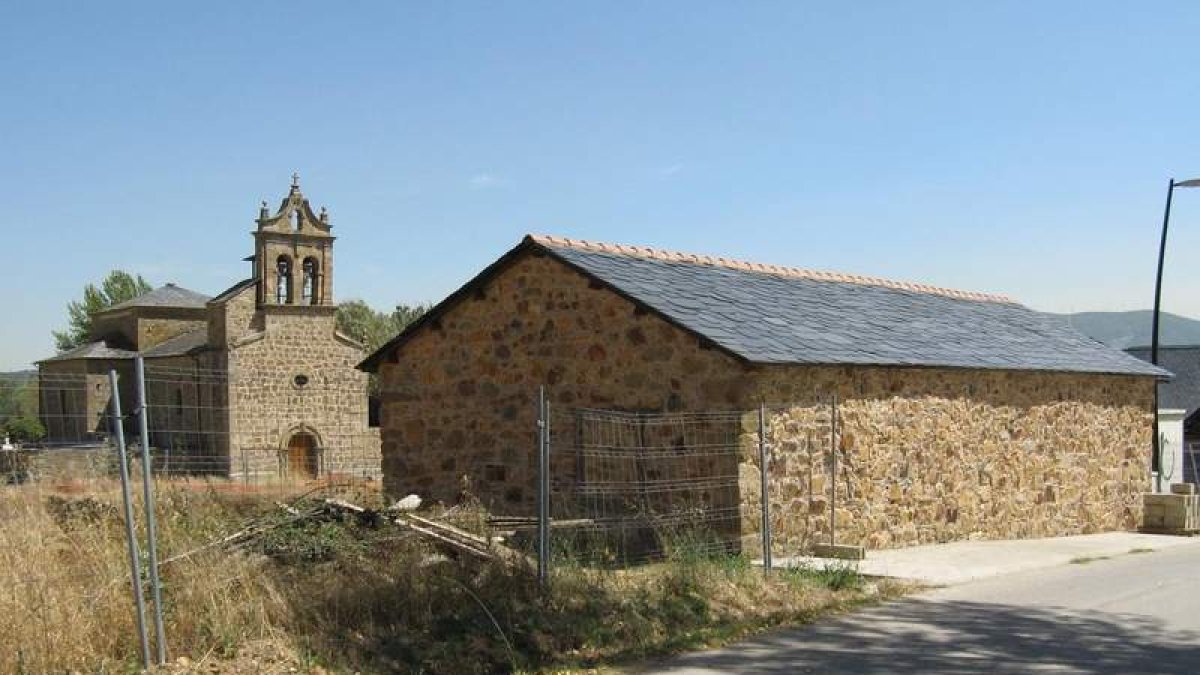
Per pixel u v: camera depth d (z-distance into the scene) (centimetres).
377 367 1683
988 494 1675
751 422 1269
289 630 786
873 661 812
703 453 1293
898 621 965
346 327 6131
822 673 777
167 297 5272
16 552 769
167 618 750
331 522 1037
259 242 4328
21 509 879
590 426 1417
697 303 1426
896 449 1500
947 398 1603
